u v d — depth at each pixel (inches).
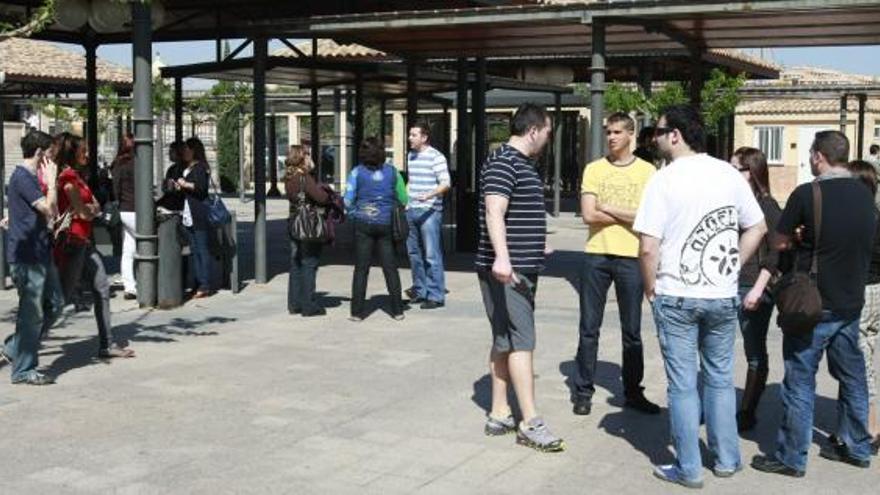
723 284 210.1
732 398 220.1
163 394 289.0
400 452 237.3
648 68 843.4
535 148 239.1
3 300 453.7
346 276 544.7
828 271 217.3
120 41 623.8
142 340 366.3
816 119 1504.7
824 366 318.7
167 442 243.8
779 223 222.1
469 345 358.9
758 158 240.7
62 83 917.8
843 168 220.2
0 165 495.5
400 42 579.2
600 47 446.6
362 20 472.1
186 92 1296.8
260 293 480.1
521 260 236.1
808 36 529.0
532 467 227.1
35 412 269.1
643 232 212.8
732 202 209.9
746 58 912.9
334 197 417.4
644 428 257.6
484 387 298.4
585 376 269.4
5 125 1237.7
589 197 263.1
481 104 669.9
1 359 330.0
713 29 507.5
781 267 230.2
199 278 464.4
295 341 366.0
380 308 439.8
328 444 243.1
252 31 494.3
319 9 565.9
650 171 260.8
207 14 568.4
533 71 795.4
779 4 407.8
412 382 304.2
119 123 1182.3
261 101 500.1
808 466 228.5
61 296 309.6
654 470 222.2
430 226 438.9
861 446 227.6
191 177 451.5
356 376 311.6
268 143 1422.2
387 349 351.9
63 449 237.8
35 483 214.7
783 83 1100.5
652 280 213.9
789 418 221.0
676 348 213.5
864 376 227.1
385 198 402.6
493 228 230.4
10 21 535.8
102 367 322.0
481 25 463.5
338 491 211.2
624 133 259.8
